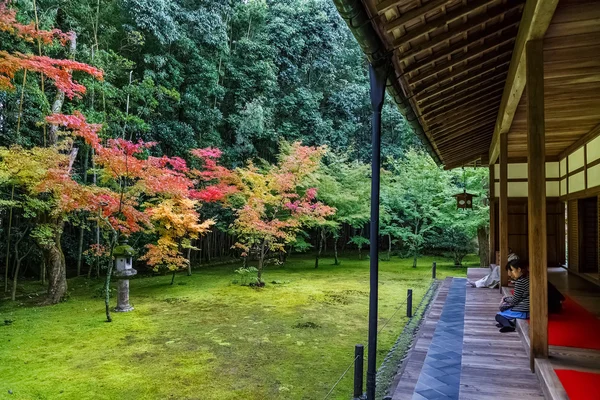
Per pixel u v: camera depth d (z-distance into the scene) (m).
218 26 15.48
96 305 8.73
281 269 14.47
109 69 11.96
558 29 2.70
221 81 16.95
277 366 5.18
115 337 6.40
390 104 21.52
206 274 13.22
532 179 2.88
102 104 12.21
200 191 11.50
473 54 3.34
